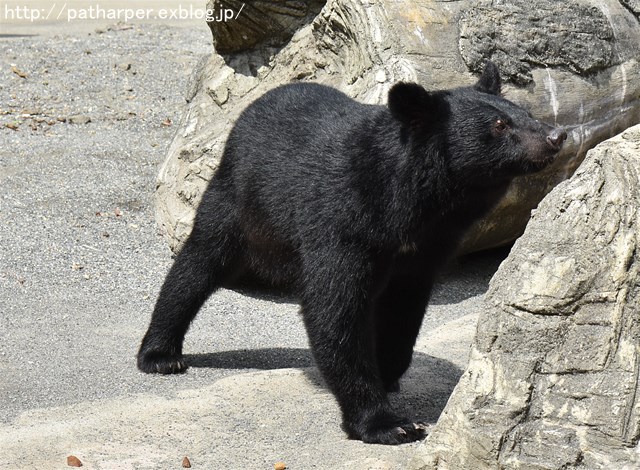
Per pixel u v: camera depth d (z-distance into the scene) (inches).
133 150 835.4
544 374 280.5
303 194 399.5
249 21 685.3
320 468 346.6
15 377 446.0
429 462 296.8
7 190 725.3
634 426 264.8
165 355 468.1
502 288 290.7
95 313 545.3
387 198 379.2
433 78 552.7
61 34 1222.3
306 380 438.3
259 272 462.9
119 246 647.8
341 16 595.2
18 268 599.5
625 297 269.3
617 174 275.9
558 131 374.3
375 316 424.2
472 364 292.2
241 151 446.0
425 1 579.8
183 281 472.4
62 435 371.9
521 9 589.3
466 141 376.8
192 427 384.5
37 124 900.6
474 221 404.8
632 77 622.5
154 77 1052.5
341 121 406.3
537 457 276.7
